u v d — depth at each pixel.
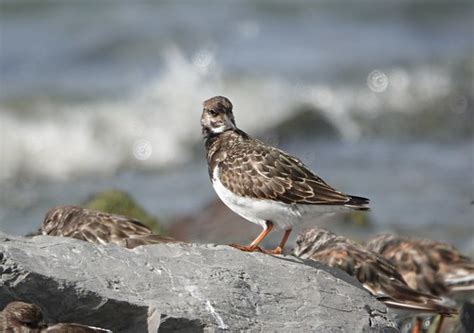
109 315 7.44
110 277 7.67
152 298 7.54
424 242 10.67
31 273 7.35
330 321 7.79
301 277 8.25
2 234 8.07
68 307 7.40
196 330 7.35
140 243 9.38
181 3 28.47
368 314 8.02
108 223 9.62
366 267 9.45
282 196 8.27
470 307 9.75
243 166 8.45
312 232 10.05
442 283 10.32
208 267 8.08
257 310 7.70
